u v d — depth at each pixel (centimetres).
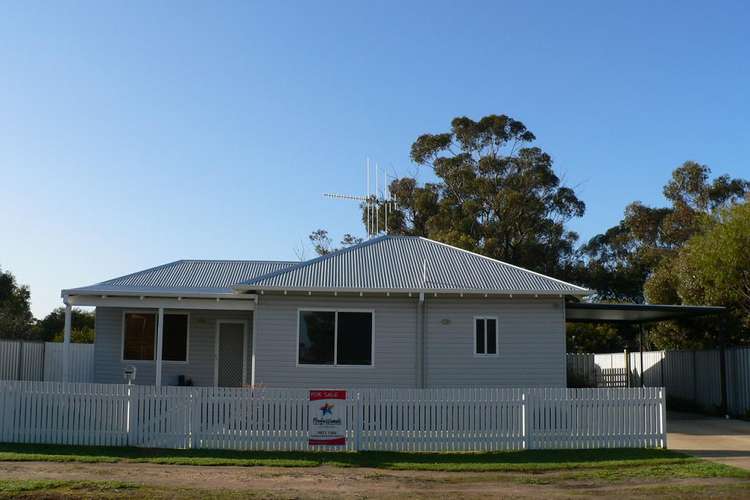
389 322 2175
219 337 2458
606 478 1373
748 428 2114
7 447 1620
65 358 2206
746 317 2809
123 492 1202
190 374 2436
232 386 2442
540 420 1670
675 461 1531
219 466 1466
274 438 1636
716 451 1681
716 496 1209
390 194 5294
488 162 5150
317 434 1636
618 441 1686
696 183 4856
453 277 2236
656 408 1698
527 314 2189
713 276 2725
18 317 4678
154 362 2430
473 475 1405
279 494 1207
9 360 2798
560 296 2178
